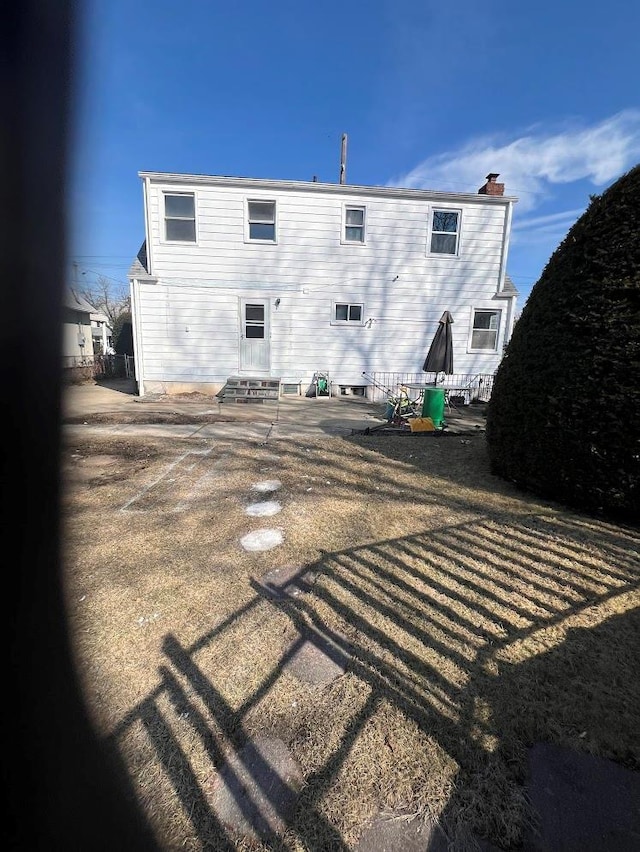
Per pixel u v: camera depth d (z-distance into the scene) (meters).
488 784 1.54
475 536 3.57
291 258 11.77
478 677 2.04
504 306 12.73
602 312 3.74
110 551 3.23
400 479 5.11
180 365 11.91
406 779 1.56
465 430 8.38
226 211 11.35
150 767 1.60
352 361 12.44
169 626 2.38
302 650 2.21
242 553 3.23
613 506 3.88
